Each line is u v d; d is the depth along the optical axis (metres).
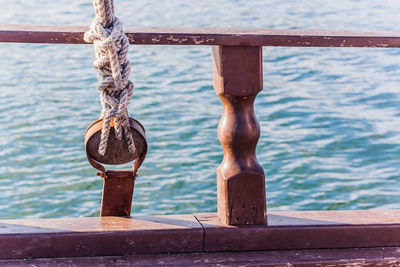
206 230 2.74
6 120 11.56
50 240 2.62
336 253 2.79
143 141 2.70
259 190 2.79
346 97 13.23
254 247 2.79
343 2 29.64
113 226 2.74
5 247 2.59
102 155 2.69
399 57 17.45
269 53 18.64
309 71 16.14
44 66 17.00
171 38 2.53
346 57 17.72
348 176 8.63
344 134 10.58
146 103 12.81
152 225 2.77
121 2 29.55
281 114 11.95
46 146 10.04
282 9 27.69
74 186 8.32
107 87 2.54
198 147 9.97
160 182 8.44
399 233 2.85
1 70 16.47
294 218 2.91
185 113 12.02
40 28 2.48
